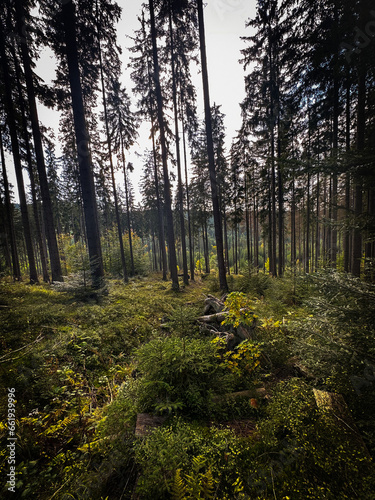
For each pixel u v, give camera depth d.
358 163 2.83
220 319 5.34
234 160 19.00
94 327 5.89
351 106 9.11
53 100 11.84
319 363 2.82
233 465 1.93
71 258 8.63
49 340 4.73
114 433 2.53
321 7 7.20
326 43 4.63
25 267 27.30
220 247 9.63
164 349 3.33
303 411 2.29
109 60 13.09
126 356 5.10
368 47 3.49
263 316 5.43
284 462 1.88
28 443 2.54
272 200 16.47
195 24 10.60
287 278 8.18
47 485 2.20
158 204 19.03
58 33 9.50
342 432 1.99
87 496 2.00
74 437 2.77
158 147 17.77
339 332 2.57
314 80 8.92
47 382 3.51
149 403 2.84
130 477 2.13
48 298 7.87
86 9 8.82
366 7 3.37
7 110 11.42
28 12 9.62
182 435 2.21
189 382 3.00
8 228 12.87
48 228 10.88
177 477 1.67
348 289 2.51
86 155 8.88
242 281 10.69
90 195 9.00
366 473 1.66
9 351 4.21
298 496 1.63
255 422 2.62
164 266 19.66
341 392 2.49
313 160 3.09
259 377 3.41
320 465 1.71
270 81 11.85
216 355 3.56
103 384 4.00
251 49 12.30
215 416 2.71
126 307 7.83
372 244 8.34
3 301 6.74
